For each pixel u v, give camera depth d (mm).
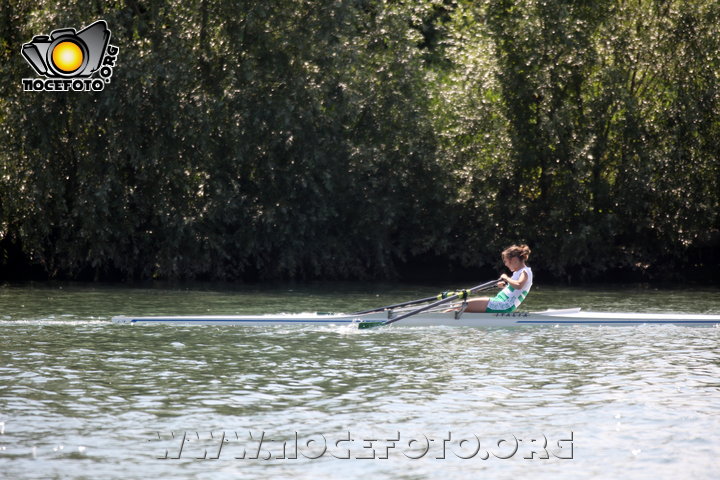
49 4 91438
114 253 101188
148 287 94125
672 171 110250
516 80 109375
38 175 94438
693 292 95500
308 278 113875
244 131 99250
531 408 36219
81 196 95812
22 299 77875
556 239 111438
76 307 71312
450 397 37969
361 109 108875
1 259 106688
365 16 111188
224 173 103062
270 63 102000
